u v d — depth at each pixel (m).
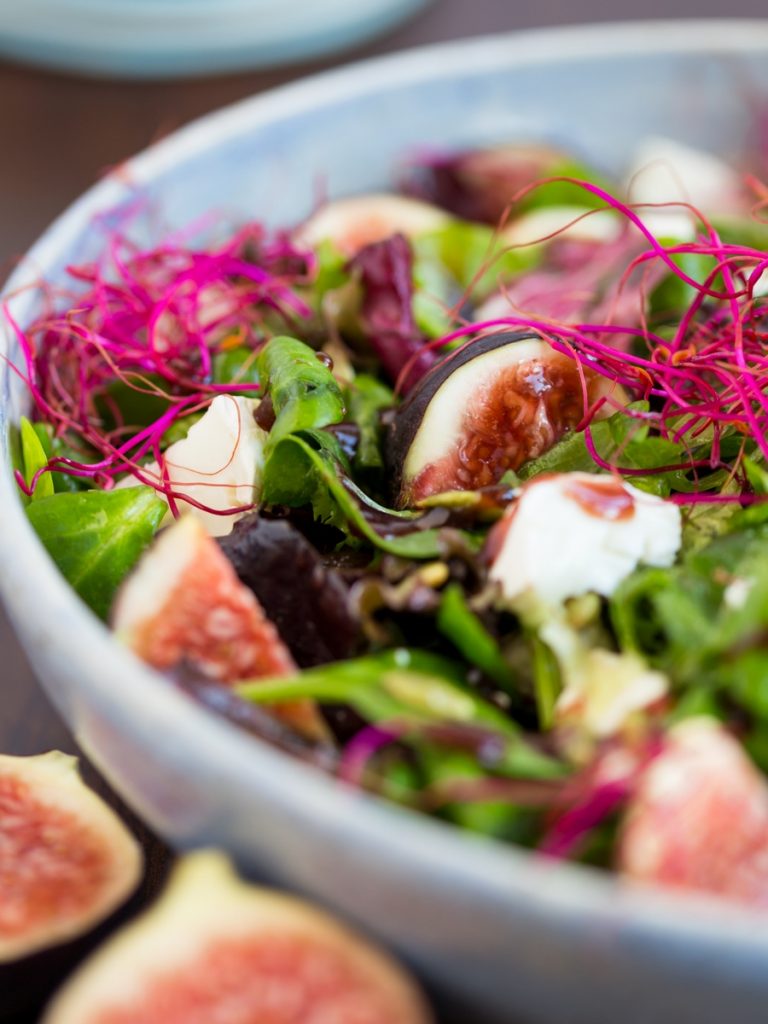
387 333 0.46
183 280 0.47
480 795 0.32
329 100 0.53
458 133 0.55
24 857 0.36
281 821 0.31
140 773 0.33
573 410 0.40
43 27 0.69
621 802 0.32
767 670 0.33
